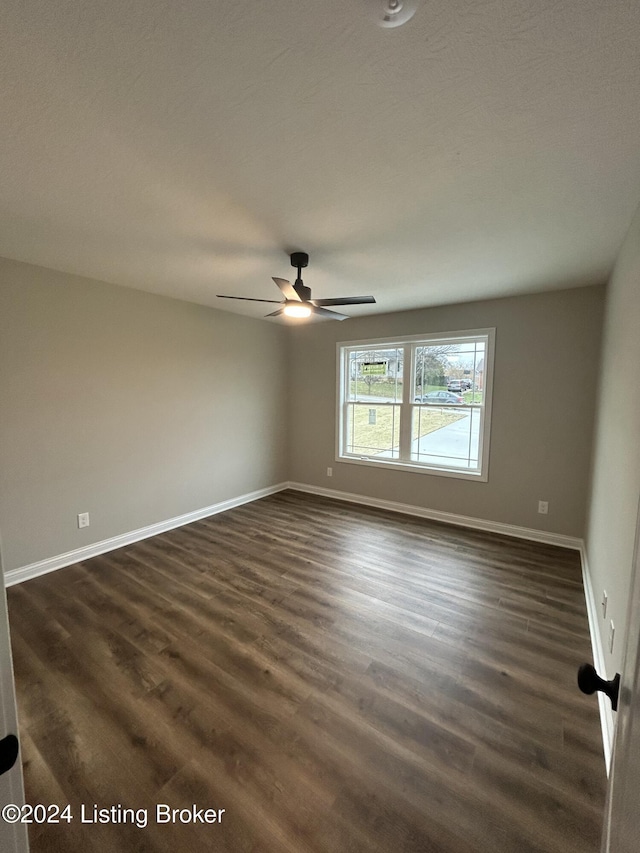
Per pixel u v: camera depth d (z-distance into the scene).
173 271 3.00
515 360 3.71
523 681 1.90
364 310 4.34
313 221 2.11
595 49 1.02
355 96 1.21
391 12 0.93
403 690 1.84
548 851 1.19
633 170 1.59
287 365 5.39
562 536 3.59
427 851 1.19
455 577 2.95
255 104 1.24
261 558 3.29
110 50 1.04
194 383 4.14
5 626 0.61
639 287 1.72
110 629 2.30
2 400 2.75
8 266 2.73
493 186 1.74
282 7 0.93
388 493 4.65
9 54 1.05
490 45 1.02
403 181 1.70
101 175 1.67
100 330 3.29
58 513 3.09
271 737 1.58
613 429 2.22
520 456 3.75
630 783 0.63
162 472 3.88
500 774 1.43
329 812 1.31
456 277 3.09
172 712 1.71
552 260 2.67
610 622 1.84
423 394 4.39
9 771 0.61
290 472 5.57
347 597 2.66
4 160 1.55
